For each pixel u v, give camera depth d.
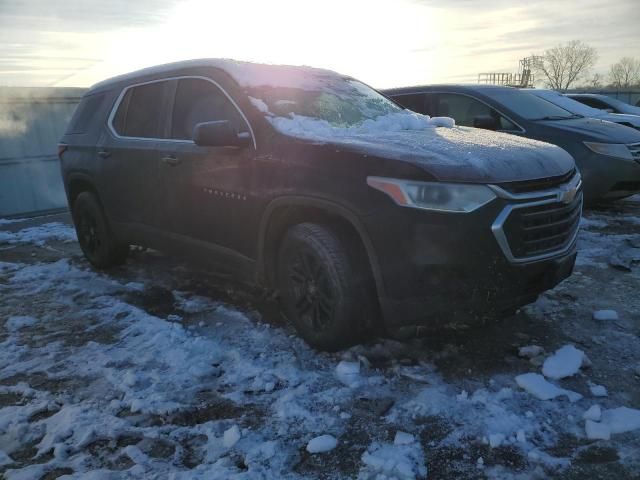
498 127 6.79
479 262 2.60
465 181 2.59
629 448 2.24
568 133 6.39
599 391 2.65
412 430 2.41
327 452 2.29
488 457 2.22
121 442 2.41
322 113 3.64
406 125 3.70
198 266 5.08
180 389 2.82
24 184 8.77
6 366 3.18
